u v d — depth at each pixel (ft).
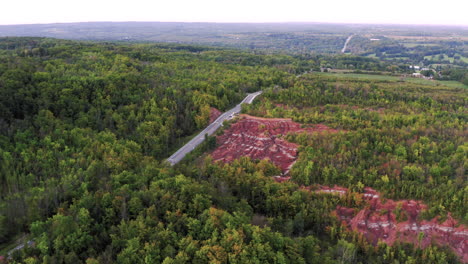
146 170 282.77
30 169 287.89
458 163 310.24
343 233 269.23
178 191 255.91
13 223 231.09
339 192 301.84
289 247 219.41
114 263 195.62
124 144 349.41
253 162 352.49
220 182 299.38
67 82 403.95
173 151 381.40
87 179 273.54
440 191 280.72
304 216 278.87
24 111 349.20
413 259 248.32
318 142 364.58
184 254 199.21
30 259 184.65
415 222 273.95
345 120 414.41
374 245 270.67
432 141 354.13
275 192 297.53
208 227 219.41
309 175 317.01
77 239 203.10
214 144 388.57
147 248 198.49
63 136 335.26
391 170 310.24
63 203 239.91
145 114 410.72
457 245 258.78
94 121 373.20
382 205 287.89
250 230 221.66
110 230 218.38
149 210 230.27
